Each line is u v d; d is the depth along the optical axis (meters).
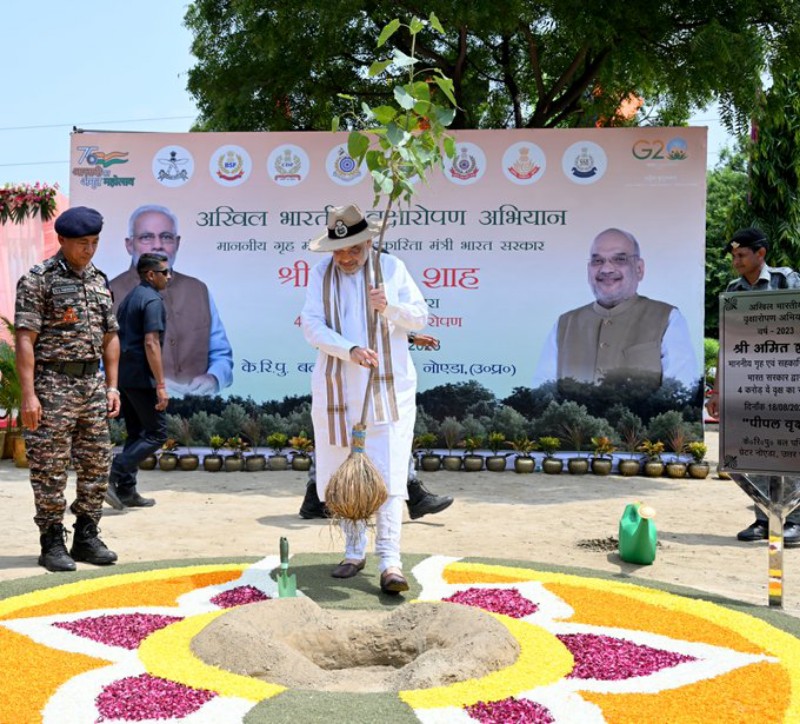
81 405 6.16
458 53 16.77
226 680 3.87
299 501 9.17
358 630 4.46
